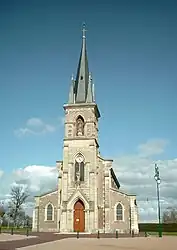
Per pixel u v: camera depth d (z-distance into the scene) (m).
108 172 54.47
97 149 55.91
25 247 22.64
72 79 57.53
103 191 53.41
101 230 50.94
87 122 54.00
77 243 27.75
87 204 49.34
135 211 52.25
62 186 51.31
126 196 52.97
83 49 61.94
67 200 50.22
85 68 59.47
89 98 55.66
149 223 70.44
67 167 52.09
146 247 24.19
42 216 53.34
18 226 75.56
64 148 53.16
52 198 53.84
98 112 58.03
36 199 54.31
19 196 74.88
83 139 53.12
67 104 55.16
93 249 21.72
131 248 23.09
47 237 36.69
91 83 57.25
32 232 49.81
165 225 68.50
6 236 37.25
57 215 52.44
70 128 54.12
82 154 52.38
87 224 48.47
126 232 51.16
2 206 81.81
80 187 50.59
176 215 99.81
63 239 33.59
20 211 76.06
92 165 51.62
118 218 52.16
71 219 49.28
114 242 29.59
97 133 57.31
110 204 52.69
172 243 28.70
